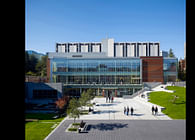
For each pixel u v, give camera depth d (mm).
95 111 33250
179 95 42750
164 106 35062
